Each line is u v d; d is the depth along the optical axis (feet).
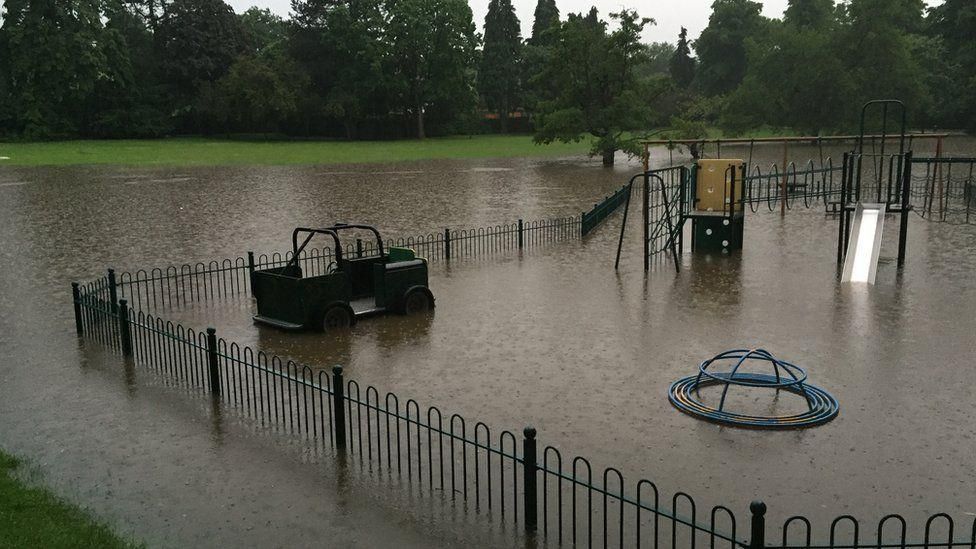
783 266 70.03
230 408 36.99
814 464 30.12
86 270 71.56
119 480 29.71
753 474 29.37
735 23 320.09
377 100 301.84
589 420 34.96
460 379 40.78
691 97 281.95
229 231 94.22
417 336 48.88
